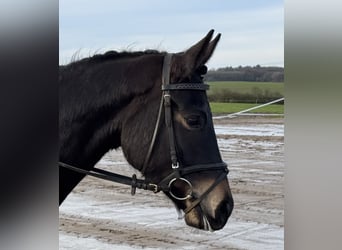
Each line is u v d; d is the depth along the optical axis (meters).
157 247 5.23
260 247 5.10
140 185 2.46
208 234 5.71
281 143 9.74
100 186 8.36
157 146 2.42
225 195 2.39
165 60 2.50
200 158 2.37
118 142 2.64
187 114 2.35
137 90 2.48
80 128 2.55
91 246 5.28
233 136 10.20
